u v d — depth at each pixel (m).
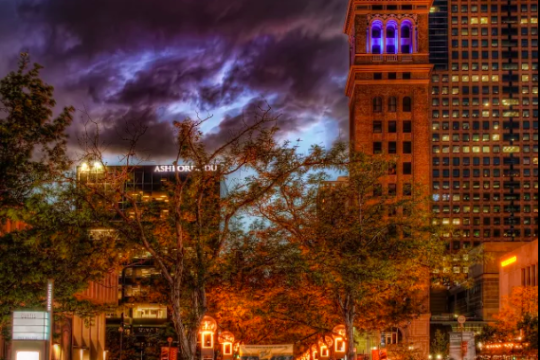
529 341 77.25
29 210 33.00
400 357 70.31
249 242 41.09
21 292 33.31
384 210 47.03
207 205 37.81
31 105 31.98
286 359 46.38
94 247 36.12
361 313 50.44
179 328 32.69
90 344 99.69
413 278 47.38
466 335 39.62
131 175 37.59
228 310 43.84
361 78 163.75
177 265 32.94
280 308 46.41
